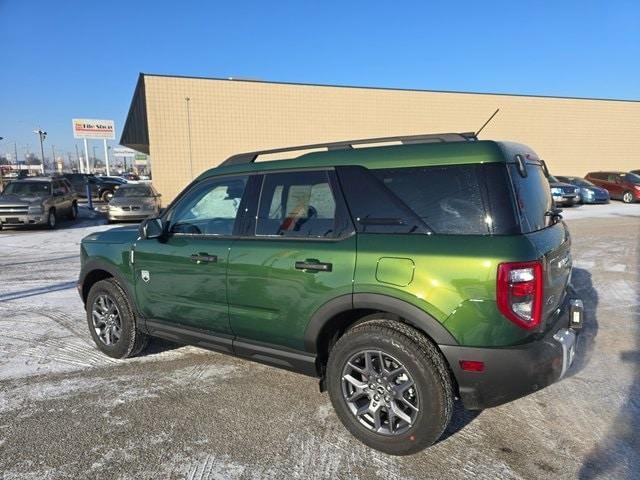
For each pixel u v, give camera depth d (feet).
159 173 68.64
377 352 9.04
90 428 10.28
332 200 9.84
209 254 11.37
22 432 10.13
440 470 8.75
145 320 13.42
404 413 8.98
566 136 91.50
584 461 8.96
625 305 19.02
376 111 79.36
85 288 15.21
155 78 67.00
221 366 13.66
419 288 8.44
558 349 8.61
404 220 8.95
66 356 14.47
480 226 8.32
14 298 21.44
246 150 72.49
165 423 10.48
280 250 10.16
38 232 47.78
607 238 36.52
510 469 8.74
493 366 8.13
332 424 10.41
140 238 13.30
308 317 9.83
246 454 9.31
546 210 9.98
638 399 11.37
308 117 75.51
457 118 84.43
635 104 94.27
